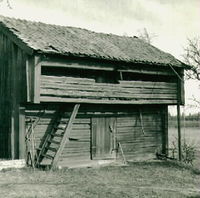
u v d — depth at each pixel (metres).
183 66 21.48
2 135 18.00
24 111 17.20
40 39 17.48
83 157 19.09
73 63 17.47
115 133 20.41
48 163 17.92
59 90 17.03
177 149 24.52
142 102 20.09
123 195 12.49
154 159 21.70
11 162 16.39
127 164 19.31
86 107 19.30
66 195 12.19
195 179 16.22
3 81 18.02
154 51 22.47
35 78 16.23
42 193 12.34
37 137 17.69
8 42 17.72
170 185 14.70
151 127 22.02
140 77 21.70
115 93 19.00
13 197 11.74
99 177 15.51
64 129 17.45
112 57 18.22
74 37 19.88
